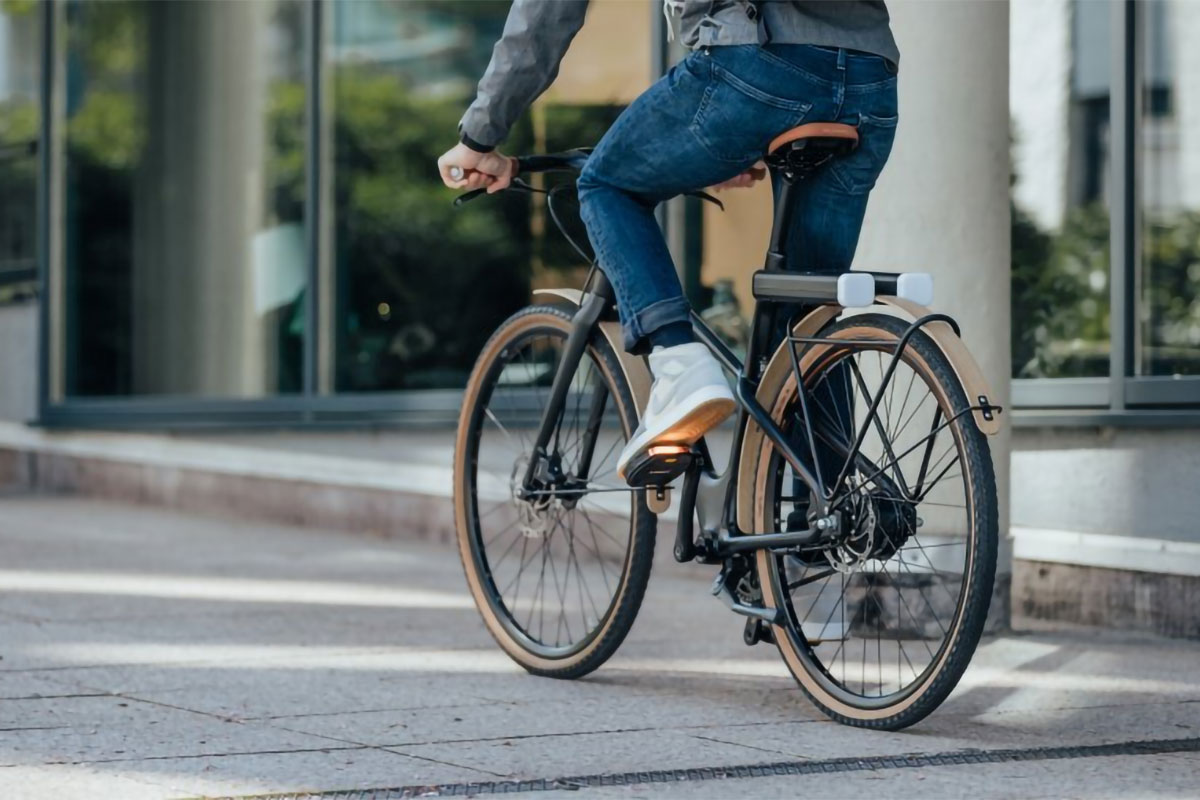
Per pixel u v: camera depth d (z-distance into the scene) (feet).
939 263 37.17
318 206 65.00
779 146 27.04
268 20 67.31
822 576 28.07
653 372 28.63
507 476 50.85
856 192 28.12
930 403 30.68
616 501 36.32
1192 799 22.70
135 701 29.30
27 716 27.86
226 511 66.08
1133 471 39.34
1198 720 28.35
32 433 76.13
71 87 74.79
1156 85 40.65
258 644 35.76
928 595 35.53
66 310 74.79
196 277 70.08
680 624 39.63
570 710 28.89
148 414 70.23
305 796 22.63
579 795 22.77
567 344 32.19
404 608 41.57
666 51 52.16
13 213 77.71
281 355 66.39
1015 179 43.65
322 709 28.76
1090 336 41.75
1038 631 38.99
